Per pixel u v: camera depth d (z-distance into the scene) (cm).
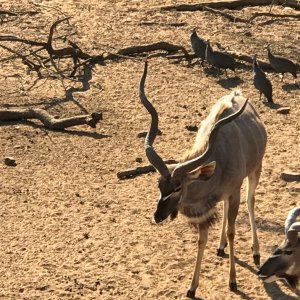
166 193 1445
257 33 3203
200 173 1453
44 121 2364
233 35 3169
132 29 3216
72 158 2177
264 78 2511
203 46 2803
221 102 1648
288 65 2666
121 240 1769
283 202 1934
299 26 3297
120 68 2825
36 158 2175
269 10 3466
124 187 2020
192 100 2559
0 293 1576
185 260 1694
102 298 1563
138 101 2552
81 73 2784
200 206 1519
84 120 2333
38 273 1647
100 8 3466
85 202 1939
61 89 2653
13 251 1727
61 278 1628
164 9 3456
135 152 2212
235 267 1667
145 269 1661
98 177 2070
